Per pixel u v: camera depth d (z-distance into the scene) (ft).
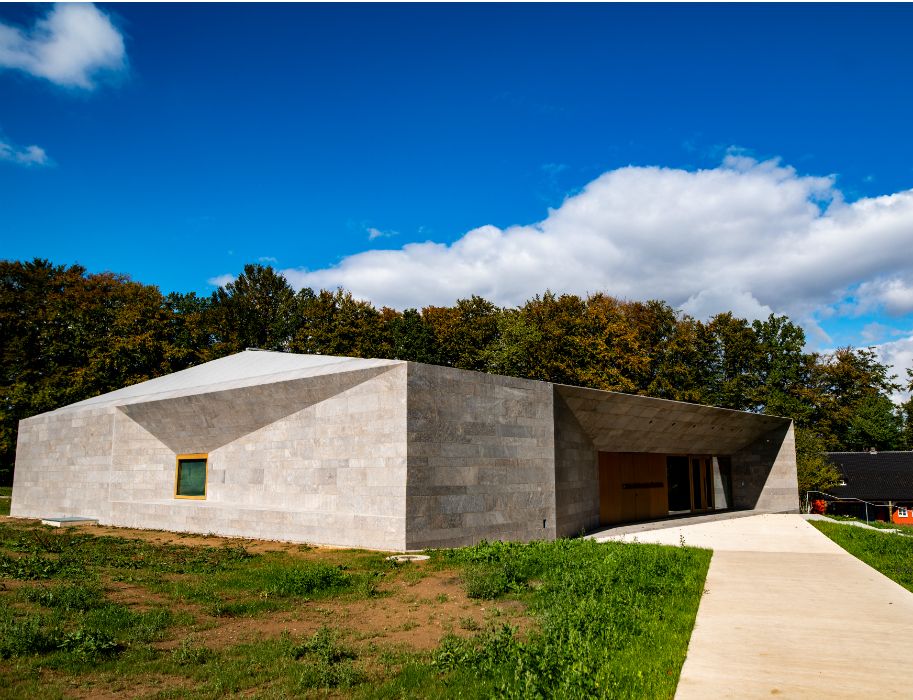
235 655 24.85
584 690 19.40
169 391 73.67
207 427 68.80
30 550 51.75
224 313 169.89
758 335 181.98
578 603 31.17
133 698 20.47
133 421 77.41
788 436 110.11
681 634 27.43
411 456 52.03
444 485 54.65
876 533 75.46
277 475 62.59
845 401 193.06
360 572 41.98
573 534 72.54
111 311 148.05
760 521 91.56
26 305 148.25
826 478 141.38
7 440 126.62
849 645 26.32
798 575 43.68
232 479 67.15
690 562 46.78
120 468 78.54
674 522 89.97
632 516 91.81
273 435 63.67
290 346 166.09
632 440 86.63
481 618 30.81
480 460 58.54
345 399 57.21
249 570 43.19
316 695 20.74
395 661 24.22
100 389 129.39
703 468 110.73
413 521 51.55
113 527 74.38
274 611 32.32
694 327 174.09
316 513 57.26
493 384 60.95
